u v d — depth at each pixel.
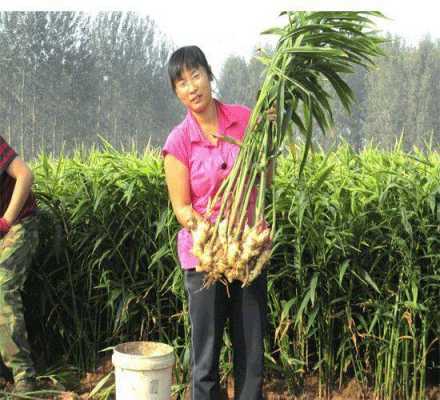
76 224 4.27
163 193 3.97
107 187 4.09
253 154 2.66
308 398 3.73
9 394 3.60
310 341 4.01
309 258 3.90
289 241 3.83
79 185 4.25
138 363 3.06
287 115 2.72
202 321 2.82
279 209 3.70
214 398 2.87
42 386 3.91
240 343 2.84
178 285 3.79
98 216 4.11
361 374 3.74
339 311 3.84
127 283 4.21
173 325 4.11
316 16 2.71
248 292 2.80
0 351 3.65
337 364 3.83
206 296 2.79
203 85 2.71
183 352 3.93
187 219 2.73
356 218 3.68
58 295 4.30
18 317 3.62
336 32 2.72
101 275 4.15
